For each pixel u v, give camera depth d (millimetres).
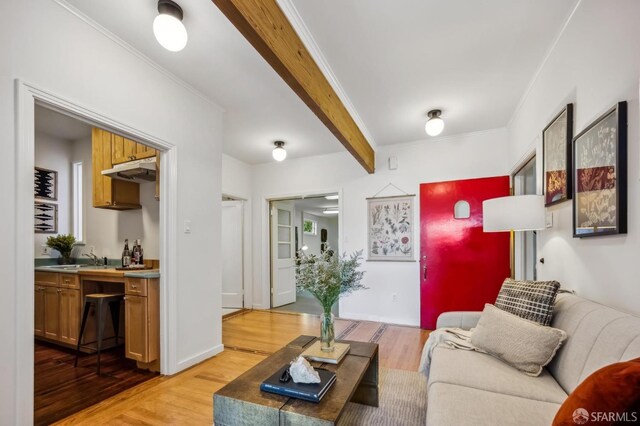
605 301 1527
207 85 2705
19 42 1602
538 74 2494
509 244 3639
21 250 1574
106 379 2463
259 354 3020
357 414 1947
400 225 4254
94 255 3951
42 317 3299
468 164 3936
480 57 2324
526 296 1861
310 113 3273
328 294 1871
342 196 4633
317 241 10641
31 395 1600
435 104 3115
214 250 3008
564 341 1523
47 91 1711
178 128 2621
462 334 2102
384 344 3342
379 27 1990
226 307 5172
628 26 1337
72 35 1843
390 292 4250
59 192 4156
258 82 2660
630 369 734
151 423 1876
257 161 5133
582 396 789
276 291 5328
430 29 2016
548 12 1865
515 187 3549
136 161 3127
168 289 2525
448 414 1227
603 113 1512
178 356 2580
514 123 3340
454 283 3842
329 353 1806
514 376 1534
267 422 1264
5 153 1542
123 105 2150
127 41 2129
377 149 4422
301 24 1947
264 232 5191
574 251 1864
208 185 2947
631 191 1328
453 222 3893
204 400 2137
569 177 1885
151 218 3541
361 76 2582
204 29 1976
